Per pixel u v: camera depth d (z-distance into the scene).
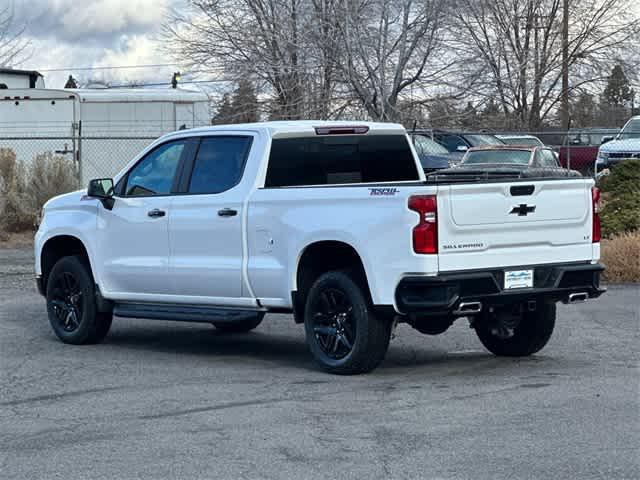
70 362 10.43
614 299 14.26
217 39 27.27
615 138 29.81
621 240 16.48
